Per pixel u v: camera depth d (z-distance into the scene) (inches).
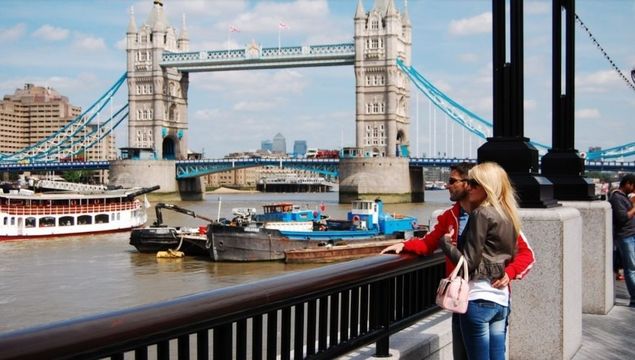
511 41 414.0
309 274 266.7
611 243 571.8
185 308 205.6
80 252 2527.1
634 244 593.0
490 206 282.4
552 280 400.5
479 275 281.6
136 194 3430.1
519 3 410.6
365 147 7500.0
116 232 3277.6
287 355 264.2
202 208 5964.6
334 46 7667.3
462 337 292.8
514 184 412.2
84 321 177.5
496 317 286.5
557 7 594.6
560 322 400.8
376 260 308.3
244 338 239.8
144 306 197.5
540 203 408.8
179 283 1876.2
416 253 325.7
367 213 2596.0
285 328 263.0
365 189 6889.8
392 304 340.8
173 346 845.8
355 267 291.3
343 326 300.8
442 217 319.0
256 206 6328.7
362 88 7529.5
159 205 2682.1
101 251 2559.1
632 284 592.1
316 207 5861.2
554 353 402.3
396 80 7559.1
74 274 2026.3
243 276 1991.9
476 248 276.7
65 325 172.4
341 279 278.7
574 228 425.1
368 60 7504.9
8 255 2448.3
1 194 2844.5
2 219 2859.3
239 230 2257.6
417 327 382.0
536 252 402.0
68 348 168.4
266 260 2261.3
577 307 433.7
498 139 418.6
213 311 214.1
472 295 281.6
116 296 1695.4
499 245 280.8
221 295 221.5
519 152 413.7
